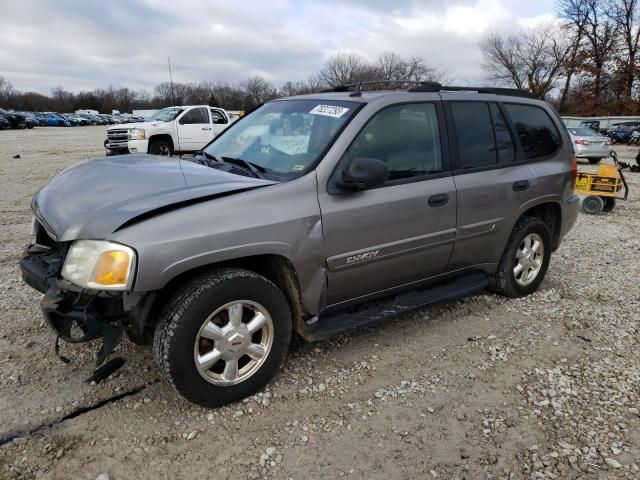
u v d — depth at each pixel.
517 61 52.25
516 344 3.81
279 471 2.48
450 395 3.14
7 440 2.62
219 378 2.87
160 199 2.74
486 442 2.72
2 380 3.12
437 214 3.66
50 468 2.45
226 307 2.81
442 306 4.48
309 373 3.33
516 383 3.29
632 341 3.89
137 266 2.47
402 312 3.61
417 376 3.34
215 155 3.82
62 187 3.22
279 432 2.75
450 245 3.85
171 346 2.65
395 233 3.44
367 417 2.90
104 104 96.81
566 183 4.78
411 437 2.74
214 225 2.69
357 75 41.81
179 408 2.92
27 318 3.96
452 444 2.70
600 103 48.88
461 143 3.92
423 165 3.66
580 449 2.68
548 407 3.04
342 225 3.16
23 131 42.88
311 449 2.63
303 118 3.61
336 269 3.21
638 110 47.00
